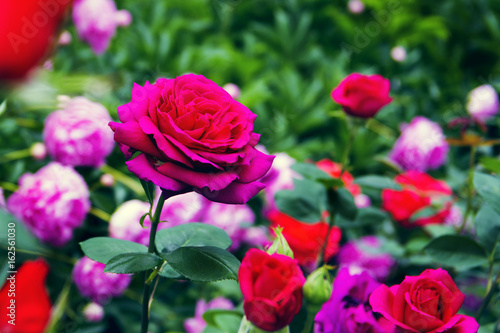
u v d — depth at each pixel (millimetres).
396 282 989
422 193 1011
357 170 1665
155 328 1054
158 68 1612
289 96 1815
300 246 915
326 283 669
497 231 789
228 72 1856
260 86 1719
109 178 1051
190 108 576
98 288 898
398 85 2049
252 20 2295
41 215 879
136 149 573
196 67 1767
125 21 1477
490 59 2297
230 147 572
